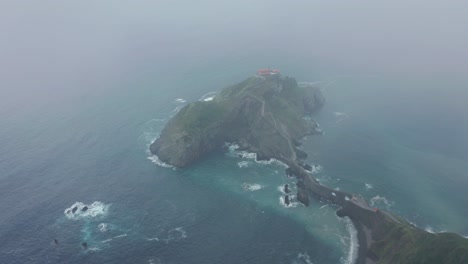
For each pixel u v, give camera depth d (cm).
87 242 12556
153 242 12506
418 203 14438
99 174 16175
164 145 17425
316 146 18288
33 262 11838
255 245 12312
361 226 13038
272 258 11812
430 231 13000
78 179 15825
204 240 12562
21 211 14038
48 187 15338
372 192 15025
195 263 11688
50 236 12862
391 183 15588
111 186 15400
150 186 15388
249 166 16650
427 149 18125
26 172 16275
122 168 16575
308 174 15325
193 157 17050
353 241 12475
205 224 13262
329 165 16762
